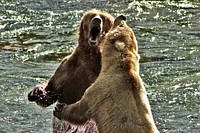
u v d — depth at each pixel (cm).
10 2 2436
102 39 1187
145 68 1736
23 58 1828
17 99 1520
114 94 973
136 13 2345
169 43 1959
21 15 2275
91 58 1191
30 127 1376
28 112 1449
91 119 998
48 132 1353
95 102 991
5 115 1434
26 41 2002
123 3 2483
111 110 966
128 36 1033
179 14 2333
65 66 1212
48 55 1858
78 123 1030
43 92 1213
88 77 1193
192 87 1596
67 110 1045
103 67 1017
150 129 939
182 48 1908
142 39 2003
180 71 1714
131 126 943
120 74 989
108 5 2455
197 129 1370
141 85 982
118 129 949
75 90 1203
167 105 1495
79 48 1207
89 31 1188
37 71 1711
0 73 1692
